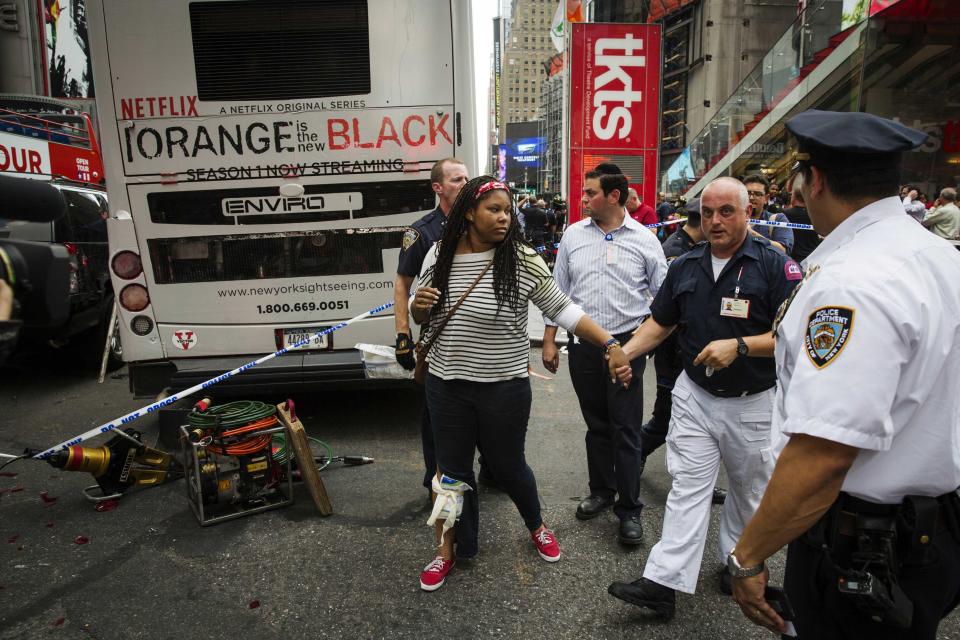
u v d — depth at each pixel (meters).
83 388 6.55
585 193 3.54
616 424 3.25
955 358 1.27
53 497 3.86
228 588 2.86
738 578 1.38
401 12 4.30
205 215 4.43
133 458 3.85
